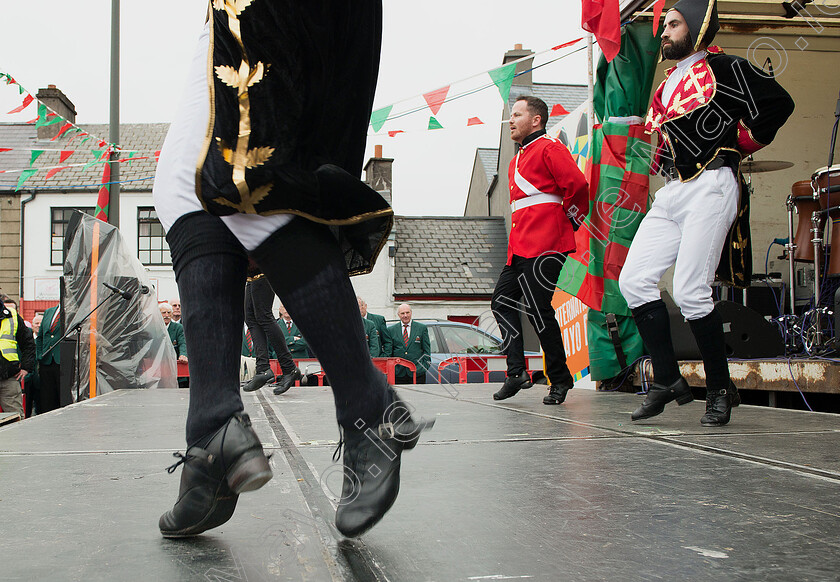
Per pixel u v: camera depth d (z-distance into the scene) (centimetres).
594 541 119
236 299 120
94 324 760
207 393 116
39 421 327
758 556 110
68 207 1875
